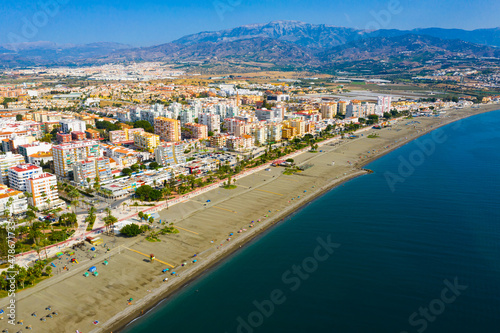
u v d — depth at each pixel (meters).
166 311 196.50
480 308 194.25
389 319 188.00
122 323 186.75
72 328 181.12
